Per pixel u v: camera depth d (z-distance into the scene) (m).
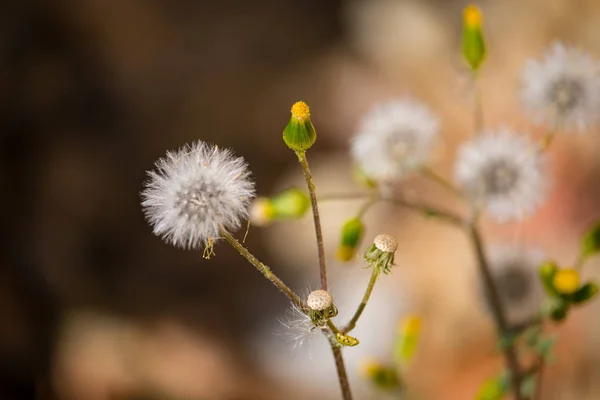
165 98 0.80
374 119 0.48
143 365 0.64
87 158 0.74
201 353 0.65
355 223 0.44
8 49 0.77
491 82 0.81
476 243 0.46
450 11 0.89
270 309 0.68
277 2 0.89
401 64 0.86
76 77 0.79
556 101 0.46
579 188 0.71
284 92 0.83
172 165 0.40
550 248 0.69
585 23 0.83
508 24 0.86
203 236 0.39
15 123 0.74
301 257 0.71
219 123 0.80
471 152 0.46
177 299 0.68
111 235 0.71
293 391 0.64
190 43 0.84
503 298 0.48
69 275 0.67
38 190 0.71
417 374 0.65
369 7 0.91
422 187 0.73
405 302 0.68
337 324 0.65
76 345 0.64
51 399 0.62
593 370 0.62
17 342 0.63
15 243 0.68
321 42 0.88
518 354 0.47
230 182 0.39
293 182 0.77
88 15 0.81
